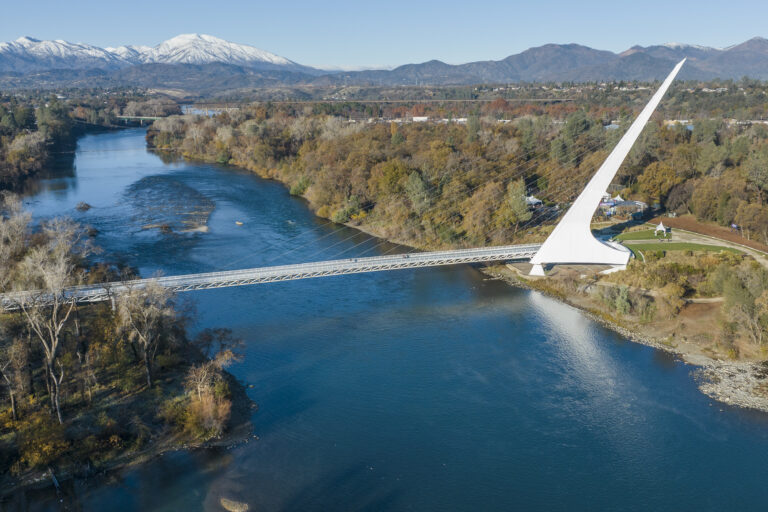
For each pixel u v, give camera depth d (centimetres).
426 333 10881
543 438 7731
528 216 15862
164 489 6644
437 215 16900
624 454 7412
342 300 12481
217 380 8488
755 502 6606
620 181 19450
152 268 14012
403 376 9312
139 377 8588
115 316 9181
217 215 19688
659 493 6756
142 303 8481
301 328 11019
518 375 9338
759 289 10494
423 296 12769
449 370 9506
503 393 8806
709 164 18462
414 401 8594
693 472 7088
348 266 12156
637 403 8525
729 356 9775
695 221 16712
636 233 15575
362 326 11169
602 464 7231
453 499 6619
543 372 9431
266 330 10888
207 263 14600
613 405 8481
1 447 6988
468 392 8838
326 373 9375
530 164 19862
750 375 9194
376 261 12588
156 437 7481
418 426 7988
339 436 7738
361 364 9681
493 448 7525
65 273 9056
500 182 17638
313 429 7875
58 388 7275
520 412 8319
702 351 10006
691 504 6588
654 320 11106
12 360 7712
